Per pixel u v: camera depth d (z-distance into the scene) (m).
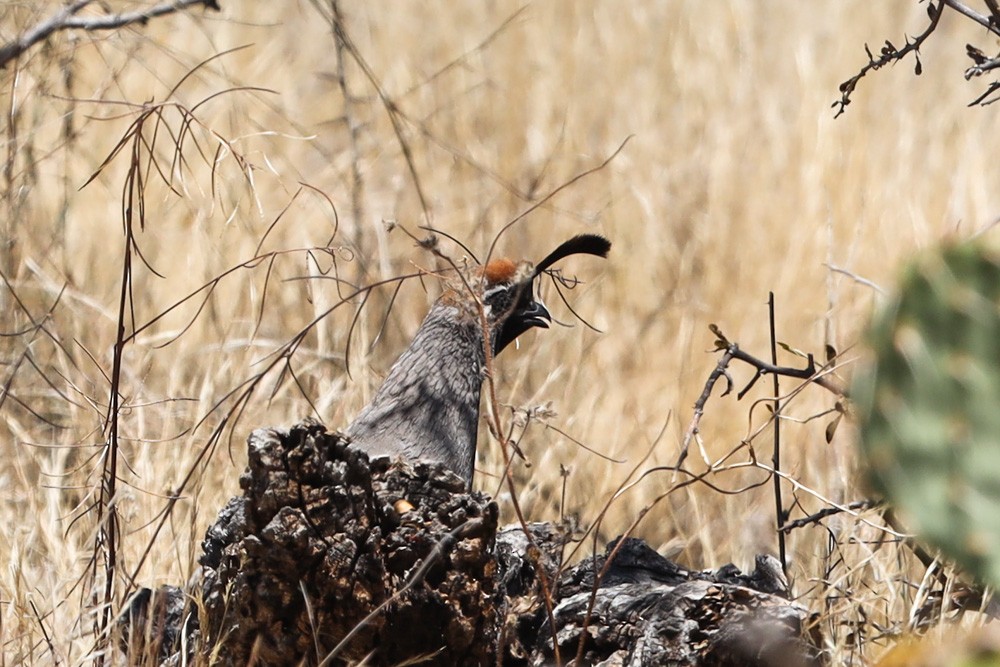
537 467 9.87
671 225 14.27
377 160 14.06
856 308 12.05
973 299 4.41
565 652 6.96
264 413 9.94
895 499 4.43
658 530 10.23
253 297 10.44
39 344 10.70
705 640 6.70
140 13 8.71
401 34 17.92
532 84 16.39
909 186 14.14
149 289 12.05
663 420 11.34
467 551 6.53
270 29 18.25
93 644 6.99
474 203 14.08
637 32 17.50
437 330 7.80
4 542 8.43
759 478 10.77
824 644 6.92
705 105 16.23
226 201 12.69
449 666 6.66
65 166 12.19
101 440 8.76
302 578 6.42
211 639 6.77
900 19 18.61
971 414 4.37
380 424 7.59
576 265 13.40
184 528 8.48
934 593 7.11
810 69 15.99
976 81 17.50
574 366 11.30
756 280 13.12
